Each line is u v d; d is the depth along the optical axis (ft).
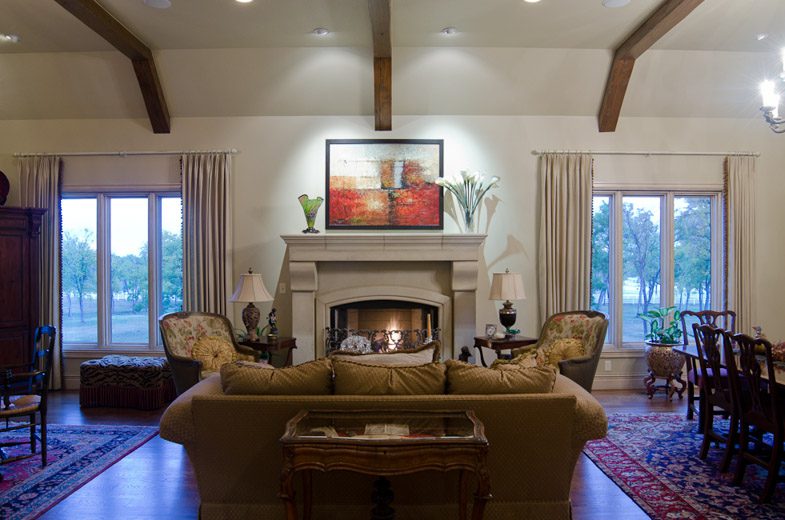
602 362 20.88
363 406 9.22
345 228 20.40
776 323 21.08
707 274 21.48
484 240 20.34
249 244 20.51
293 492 7.94
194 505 10.87
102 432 15.44
